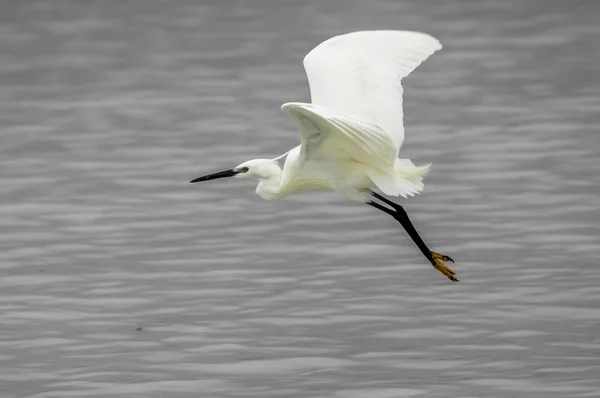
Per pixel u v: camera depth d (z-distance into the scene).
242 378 11.48
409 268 14.63
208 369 11.71
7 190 18.02
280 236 15.99
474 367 11.59
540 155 19.23
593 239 15.40
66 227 16.39
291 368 11.70
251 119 21.84
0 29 29.02
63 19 30.03
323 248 15.48
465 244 15.44
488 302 13.38
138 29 29.06
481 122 21.33
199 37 28.22
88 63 26.16
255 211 17.08
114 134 21.05
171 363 11.88
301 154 10.77
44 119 22.06
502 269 14.45
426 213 16.73
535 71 24.81
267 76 24.78
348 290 13.91
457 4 31.19
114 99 23.42
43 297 13.81
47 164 19.34
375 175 10.57
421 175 10.57
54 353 12.21
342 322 12.90
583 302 13.28
